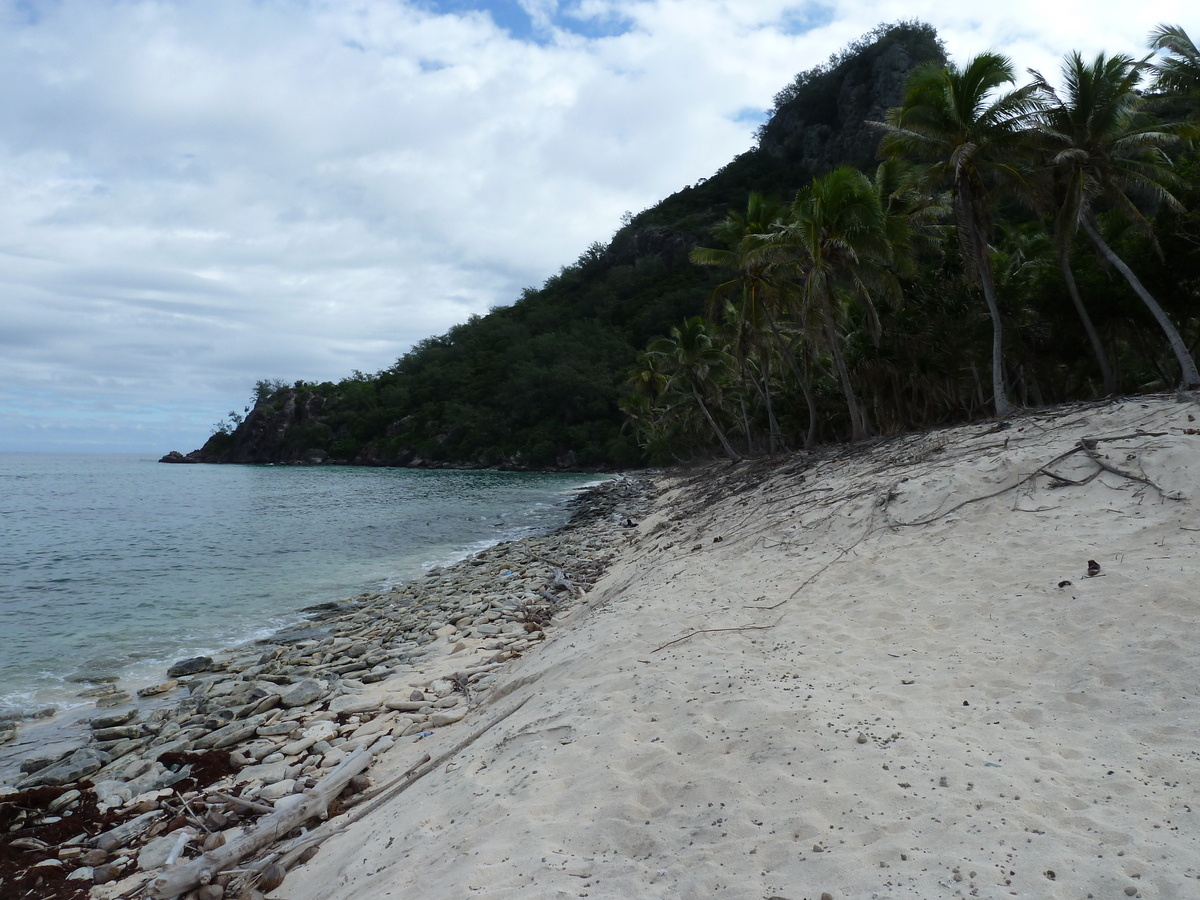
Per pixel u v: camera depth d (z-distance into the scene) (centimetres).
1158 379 2934
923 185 2077
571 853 391
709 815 404
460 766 570
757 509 1582
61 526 3391
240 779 709
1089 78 1870
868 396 3170
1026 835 349
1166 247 2023
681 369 3962
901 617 719
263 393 14338
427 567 2205
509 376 11025
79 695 1073
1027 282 2573
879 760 434
